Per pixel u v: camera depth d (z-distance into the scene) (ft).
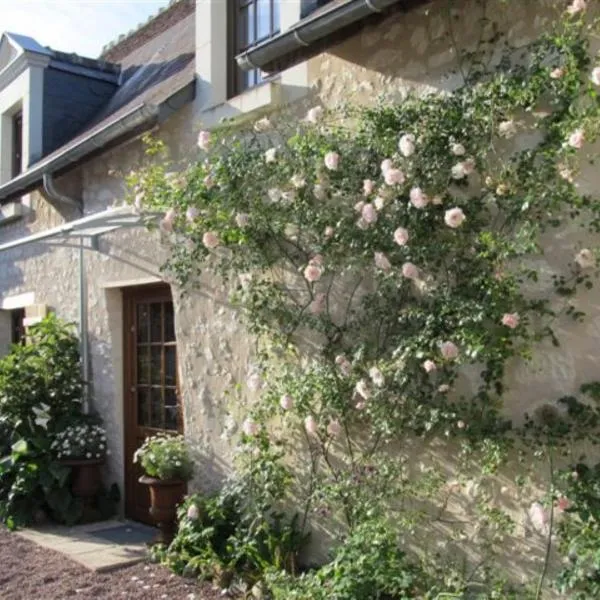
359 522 14.19
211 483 18.44
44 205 27.91
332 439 15.35
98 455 21.97
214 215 16.43
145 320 22.11
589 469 11.34
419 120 13.53
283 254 16.08
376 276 14.21
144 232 21.04
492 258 12.51
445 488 13.39
